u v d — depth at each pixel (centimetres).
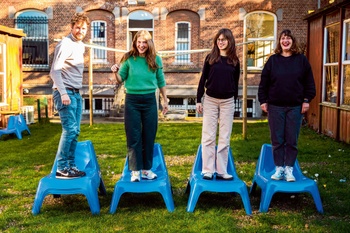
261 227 422
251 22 1820
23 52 1855
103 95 1806
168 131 1149
